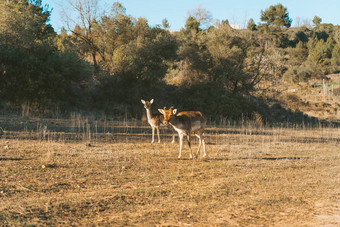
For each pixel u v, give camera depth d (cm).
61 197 641
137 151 1241
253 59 3903
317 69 7681
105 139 1490
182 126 1083
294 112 3778
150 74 3228
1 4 2605
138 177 846
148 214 564
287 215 577
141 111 2725
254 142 1716
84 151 1157
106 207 594
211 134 1980
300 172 968
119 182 788
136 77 3206
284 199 678
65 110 2328
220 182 805
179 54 3666
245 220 546
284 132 2427
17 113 1995
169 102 3191
